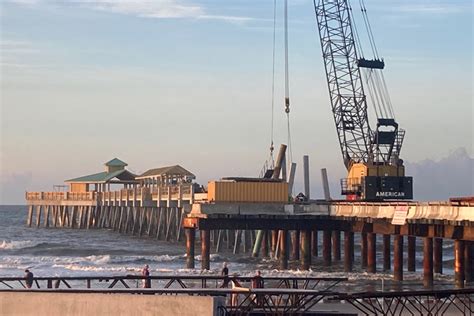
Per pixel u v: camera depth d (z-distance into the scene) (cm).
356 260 10894
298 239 9256
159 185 13675
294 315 3441
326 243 8644
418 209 6500
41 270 8525
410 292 3659
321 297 4106
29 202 18600
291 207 7788
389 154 10275
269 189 8212
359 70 11050
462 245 6209
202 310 3020
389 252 8312
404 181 9750
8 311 3128
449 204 6278
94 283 6206
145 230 15238
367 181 9681
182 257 10106
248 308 3381
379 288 6606
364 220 7406
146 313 3053
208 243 7781
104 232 16762
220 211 7706
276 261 9581
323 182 10312
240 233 11144
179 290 3200
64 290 3145
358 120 10962
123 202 14875
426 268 6594
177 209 13300
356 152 10856
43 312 3114
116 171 17588
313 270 8175
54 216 18975
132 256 10462
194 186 11019
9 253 11962
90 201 16650
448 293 3712
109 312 3077
